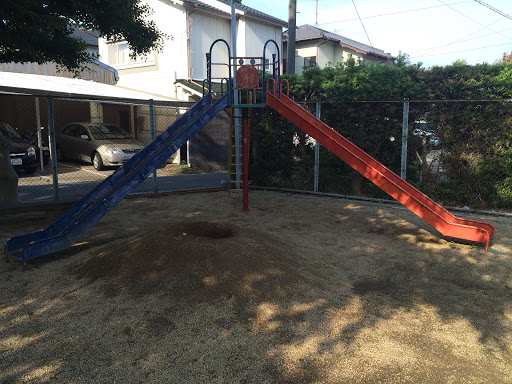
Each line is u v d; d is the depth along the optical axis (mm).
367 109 8219
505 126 7000
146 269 3906
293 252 4738
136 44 7941
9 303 3566
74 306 3457
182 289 3609
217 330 3076
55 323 3189
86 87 13180
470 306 3604
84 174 12297
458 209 7324
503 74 6984
